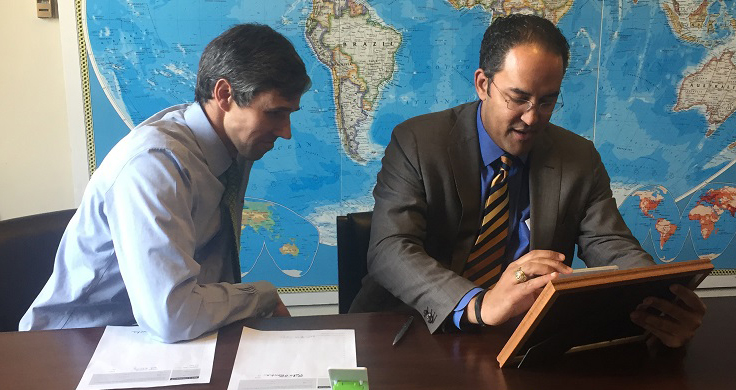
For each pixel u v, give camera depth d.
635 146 2.66
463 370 1.07
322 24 2.43
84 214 1.30
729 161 2.72
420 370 1.07
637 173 2.69
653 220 2.74
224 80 1.28
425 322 1.26
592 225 1.52
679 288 1.11
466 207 1.48
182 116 1.40
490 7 2.49
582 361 1.11
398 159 1.50
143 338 1.17
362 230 1.59
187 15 2.37
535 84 1.30
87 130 2.42
